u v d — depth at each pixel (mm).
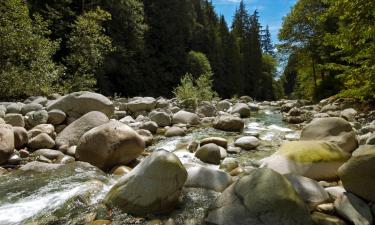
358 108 12734
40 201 4070
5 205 3979
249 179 3473
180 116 9930
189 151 6605
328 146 4934
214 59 46344
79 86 17422
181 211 3740
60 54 24109
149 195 3699
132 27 31344
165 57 36469
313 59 25969
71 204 3945
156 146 7102
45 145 6406
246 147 6777
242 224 3172
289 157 4691
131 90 31312
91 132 5684
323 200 3695
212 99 18922
